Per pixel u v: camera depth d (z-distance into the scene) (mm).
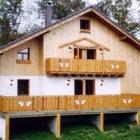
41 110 33156
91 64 36906
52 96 33750
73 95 35781
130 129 35562
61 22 35500
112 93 39000
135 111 36844
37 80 36812
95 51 38625
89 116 36312
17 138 32062
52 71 35281
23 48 36344
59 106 33906
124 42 40281
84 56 38250
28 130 34031
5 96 32438
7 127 31219
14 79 35938
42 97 33219
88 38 38219
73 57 37500
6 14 53812
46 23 38656
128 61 40562
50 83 36250
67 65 35844
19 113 32062
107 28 39281
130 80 40812
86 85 38094
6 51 34906
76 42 37594
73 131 33969
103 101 35906
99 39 38812
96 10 37375
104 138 33156
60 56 36812
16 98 32156
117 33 39750
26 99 32531
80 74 36781
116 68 38062
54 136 32938
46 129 34281
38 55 36906
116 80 39281
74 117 36656
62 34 36969
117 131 34938
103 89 38594
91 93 38188
